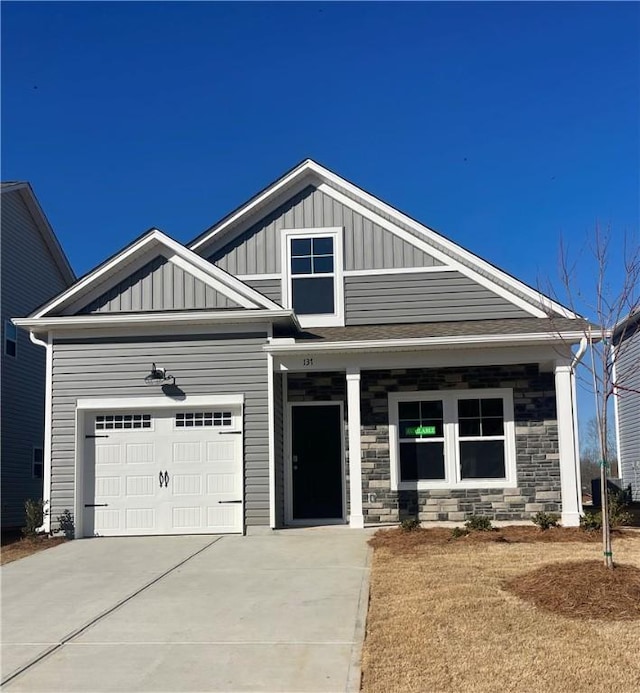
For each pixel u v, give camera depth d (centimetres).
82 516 1315
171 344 1345
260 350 1333
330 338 1330
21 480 2019
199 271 1372
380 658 613
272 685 573
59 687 585
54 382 1345
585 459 3775
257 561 1035
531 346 1273
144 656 654
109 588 913
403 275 1494
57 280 2278
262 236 1527
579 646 616
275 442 1352
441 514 1360
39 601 861
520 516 1347
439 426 1388
